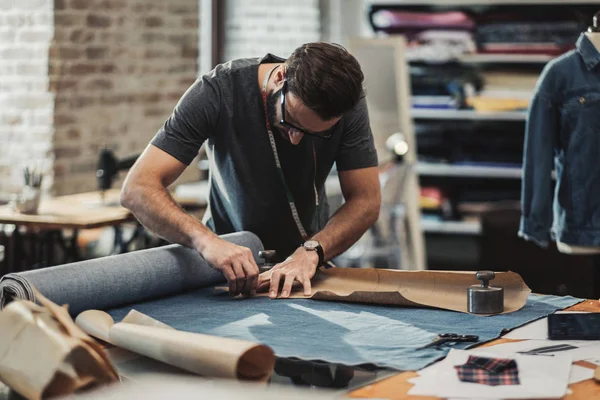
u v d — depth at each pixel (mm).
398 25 7523
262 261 2910
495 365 1796
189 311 2385
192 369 1804
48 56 6016
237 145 2922
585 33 4047
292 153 2928
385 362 1861
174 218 2688
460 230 7590
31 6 6035
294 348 1983
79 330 1825
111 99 6473
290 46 8234
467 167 7562
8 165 6137
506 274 2482
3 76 6129
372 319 2258
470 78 7508
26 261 5266
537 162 4121
